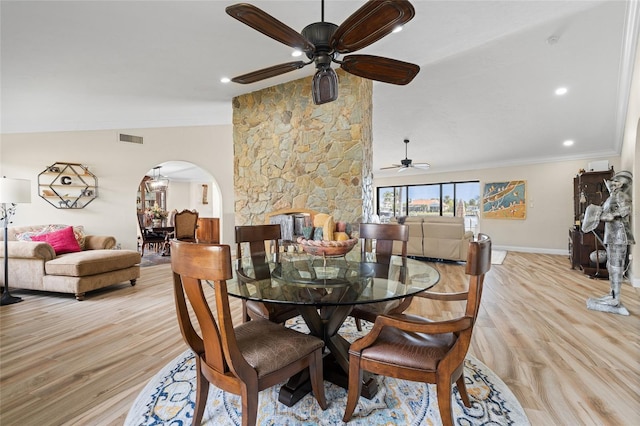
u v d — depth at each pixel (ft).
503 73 13.21
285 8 8.10
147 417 5.15
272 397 5.70
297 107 13.51
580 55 11.71
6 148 16.14
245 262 8.25
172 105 15.83
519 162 25.11
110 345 7.82
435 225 19.97
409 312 10.37
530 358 7.08
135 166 17.83
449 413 4.35
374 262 8.14
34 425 4.96
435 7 8.60
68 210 16.58
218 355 4.29
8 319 9.65
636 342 7.88
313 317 6.16
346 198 12.52
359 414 5.22
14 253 11.96
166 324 9.24
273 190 14.20
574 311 10.30
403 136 20.84
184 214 23.15
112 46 9.61
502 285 13.85
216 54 10.39
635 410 5.27
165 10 7.89
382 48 10.90
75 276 11.61
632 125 12.91
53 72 11.22
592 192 17.81
